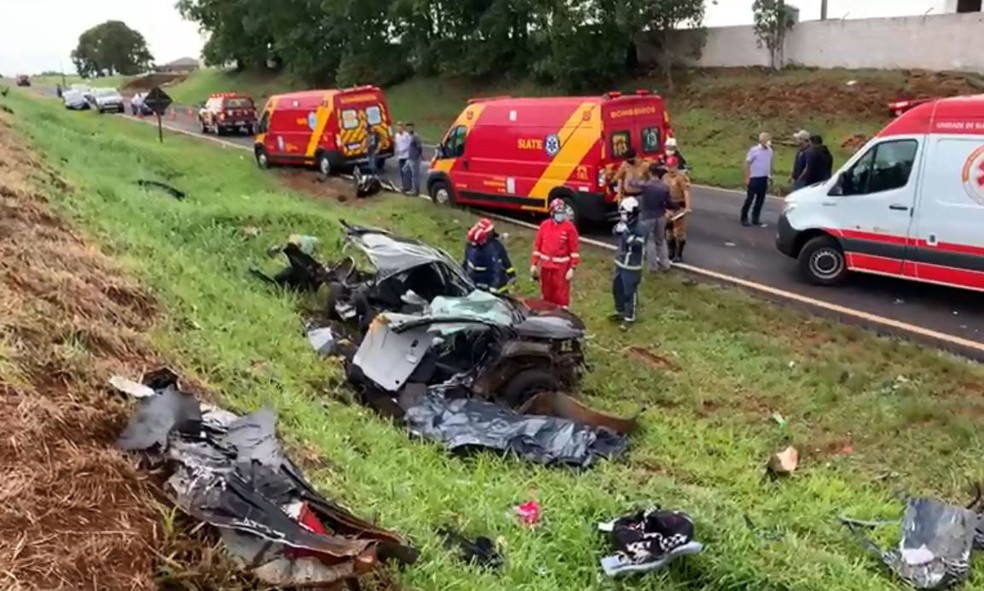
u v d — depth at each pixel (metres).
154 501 3.55
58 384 4.34
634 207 9.87
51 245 7.30
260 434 4.51
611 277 12.03
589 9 31.94
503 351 7.46
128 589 3.01
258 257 11.90
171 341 6.37
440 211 16.55
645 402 7.95
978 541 5.44
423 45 42.78
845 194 10.83
